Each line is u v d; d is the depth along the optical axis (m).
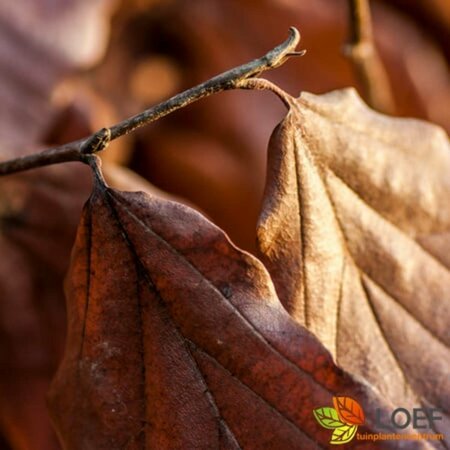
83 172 0.29
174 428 0.24
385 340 0.25
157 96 0.40
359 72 0.31
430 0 0.43
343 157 0.25
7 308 0.29
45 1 0.34
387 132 0.26
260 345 0.23
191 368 0.24
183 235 0.24
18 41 0.33
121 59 0.39
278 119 0.38
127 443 0.24
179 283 0.24
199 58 0.40
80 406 0.24
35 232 0.29
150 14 0.40
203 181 0.37
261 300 0.24
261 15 0.40
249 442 0.23
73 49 0.33
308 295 0.24
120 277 0.24
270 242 0.24
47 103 0.33
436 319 0.25
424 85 0.41
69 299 0.24
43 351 0.29
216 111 0.38
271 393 0.23
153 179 0.37
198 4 0.41
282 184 0.24
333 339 0.24
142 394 0.24
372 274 0.25
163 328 0.24
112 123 0.35
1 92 0.33
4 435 0.30
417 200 0.26
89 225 0.24
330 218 0.25
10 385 0.29
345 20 0.40
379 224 0.25
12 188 0.29
